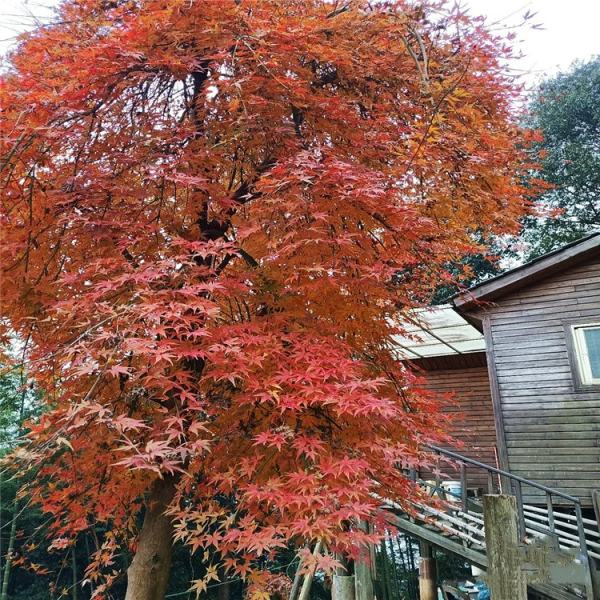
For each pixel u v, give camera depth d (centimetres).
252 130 357
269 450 279
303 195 310
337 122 378
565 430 658
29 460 235
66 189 310
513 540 320
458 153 399
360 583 508
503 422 694
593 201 1656
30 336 333
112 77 314
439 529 552
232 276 325
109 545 405
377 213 327
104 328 258
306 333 304
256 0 323
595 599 448
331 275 312
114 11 330
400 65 403
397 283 415
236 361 254
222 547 244
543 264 704
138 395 288
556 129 1811
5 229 303
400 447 280
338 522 222
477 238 788
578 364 673
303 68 368
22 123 286
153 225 313
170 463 217
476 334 912
